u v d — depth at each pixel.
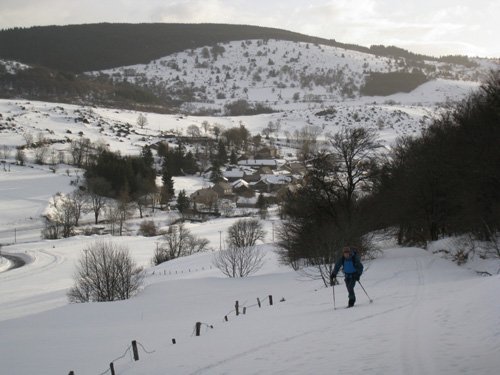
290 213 46.41
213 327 18.22
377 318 14.33
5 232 108.81
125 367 13.71
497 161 32.31
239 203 147.25
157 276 59.66
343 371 9.36
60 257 85.88
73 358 17.27
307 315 17.05
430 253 38.16
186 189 160.12
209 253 75.38
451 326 11.89
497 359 9.00
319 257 37.66
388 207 45.72
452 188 38.75
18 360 18.02
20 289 62.47
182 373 11.29
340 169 42.75
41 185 141.50
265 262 59.72
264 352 11.96
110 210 123.31
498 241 30.97
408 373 8.74
